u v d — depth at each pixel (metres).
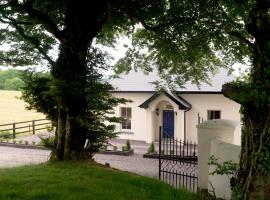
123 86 26.69
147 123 25.77
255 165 6.77
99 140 12.09
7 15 10.14
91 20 11.34
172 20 11.78
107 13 11.27
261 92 6.55
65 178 8.82
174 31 12.42
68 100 11.20
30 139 26.77
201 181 11.29
